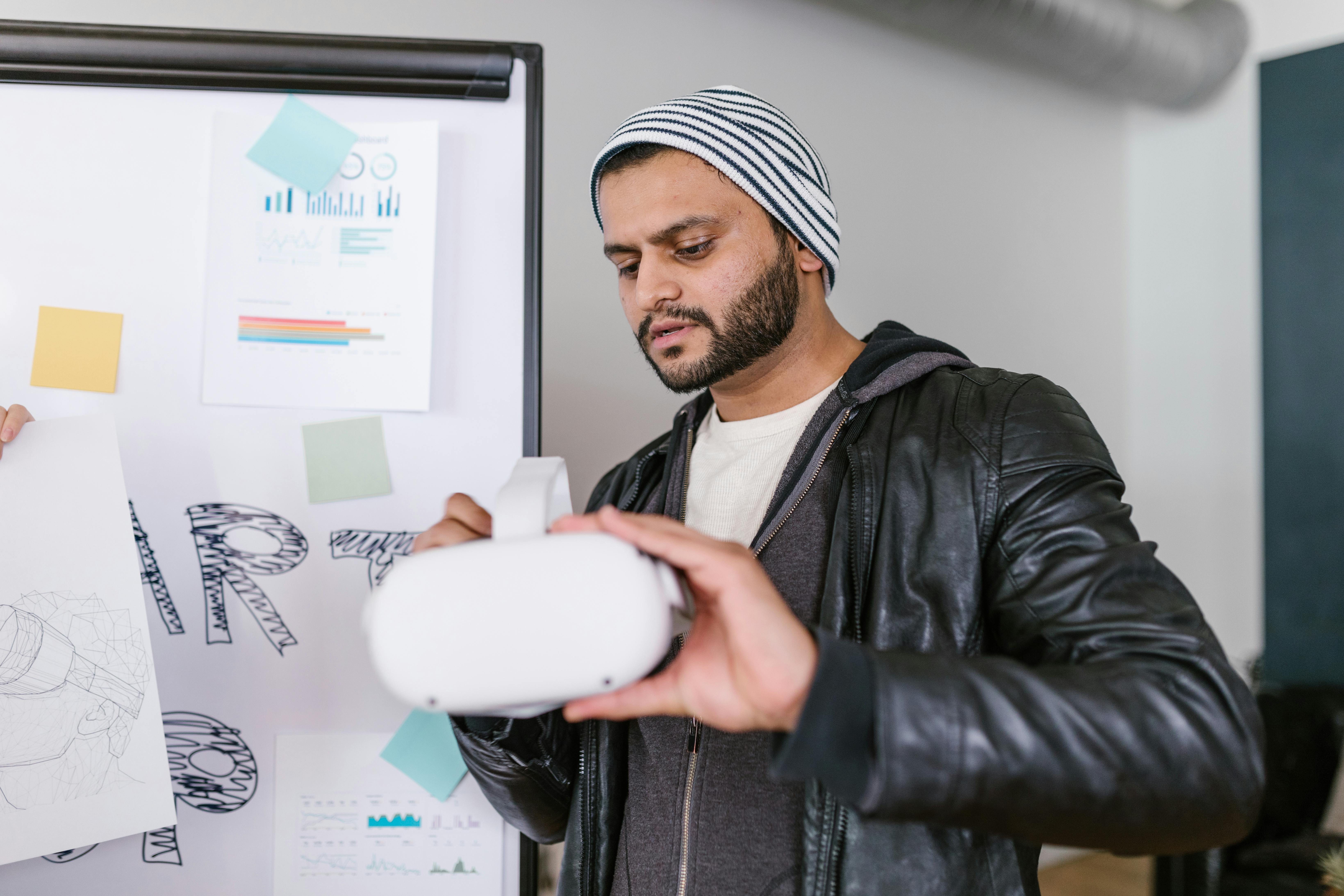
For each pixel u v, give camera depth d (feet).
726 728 1.77
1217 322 9.87
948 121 9.30
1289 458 9.14
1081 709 1.74
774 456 2.98
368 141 3.29
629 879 2.78
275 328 3.22
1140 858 9.55
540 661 1.69
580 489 7.28
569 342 7.33
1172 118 10.32
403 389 3.24
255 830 3.11
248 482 3.17
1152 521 10.30
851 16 8.74
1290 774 7.51
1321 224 8.95
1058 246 10.03
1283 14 9.39
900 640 2.46
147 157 3.21
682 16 7.95
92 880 3.01
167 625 3.11
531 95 3.37
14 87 3.18
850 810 2.36
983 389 2.72
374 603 1.77
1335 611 8.76
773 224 2.85
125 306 3.17
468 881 3.18
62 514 2.86
